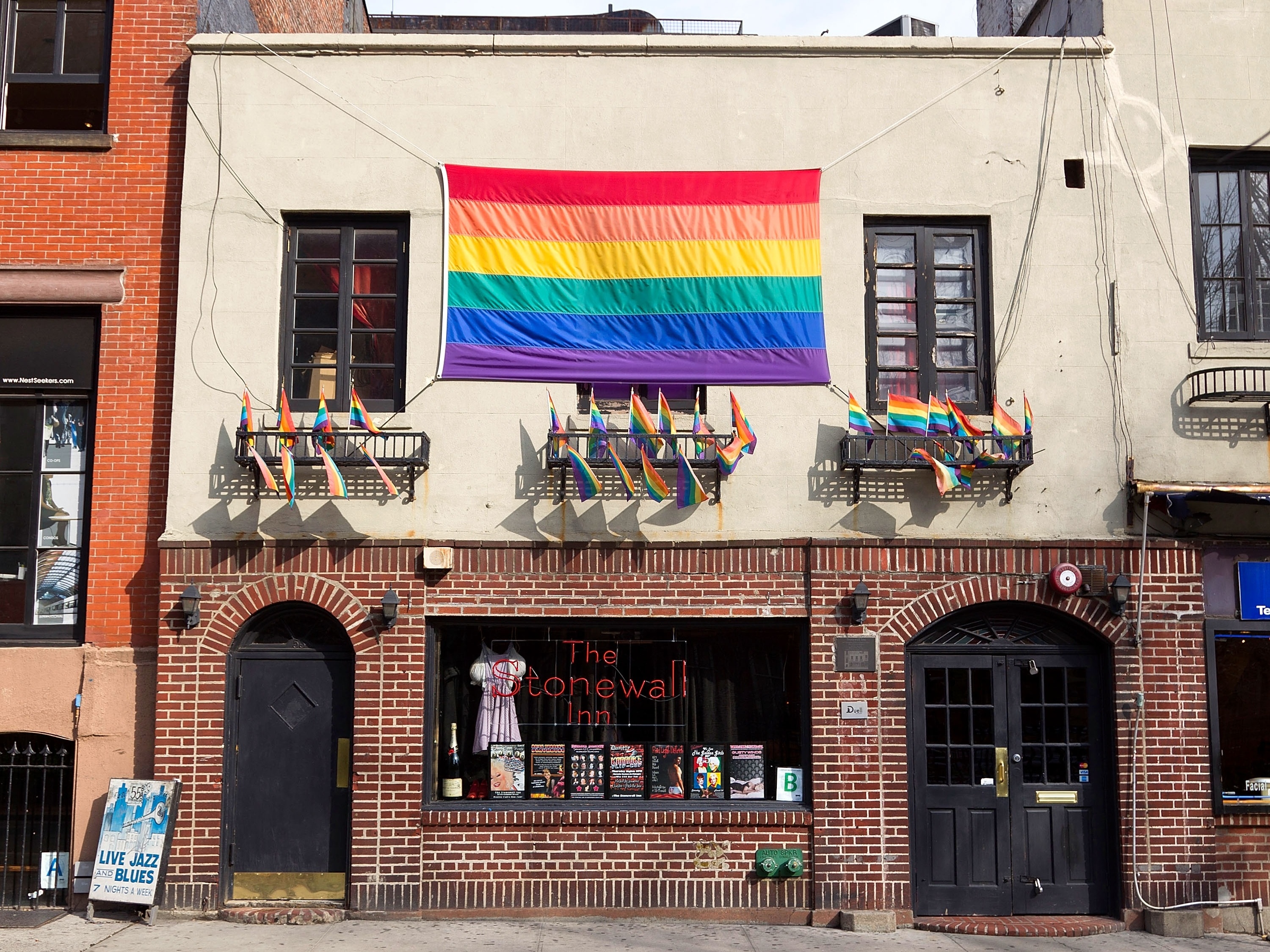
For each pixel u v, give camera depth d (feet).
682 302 34.65
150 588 33.96
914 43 35.35
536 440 33.99
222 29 38.14
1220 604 33.83
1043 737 33.63
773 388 34.30
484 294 34.50
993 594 33.35
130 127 35.68
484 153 35.04
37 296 34.83
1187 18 35.86
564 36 35.22
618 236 34.88
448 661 33.83
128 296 34.96
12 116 36.37
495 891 32.32
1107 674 33.63
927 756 33.50
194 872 32.09
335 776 33.17
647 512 33.73
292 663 33.60
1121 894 32.55
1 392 34.96
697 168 35.17
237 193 34.63
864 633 33.14
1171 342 34.58
